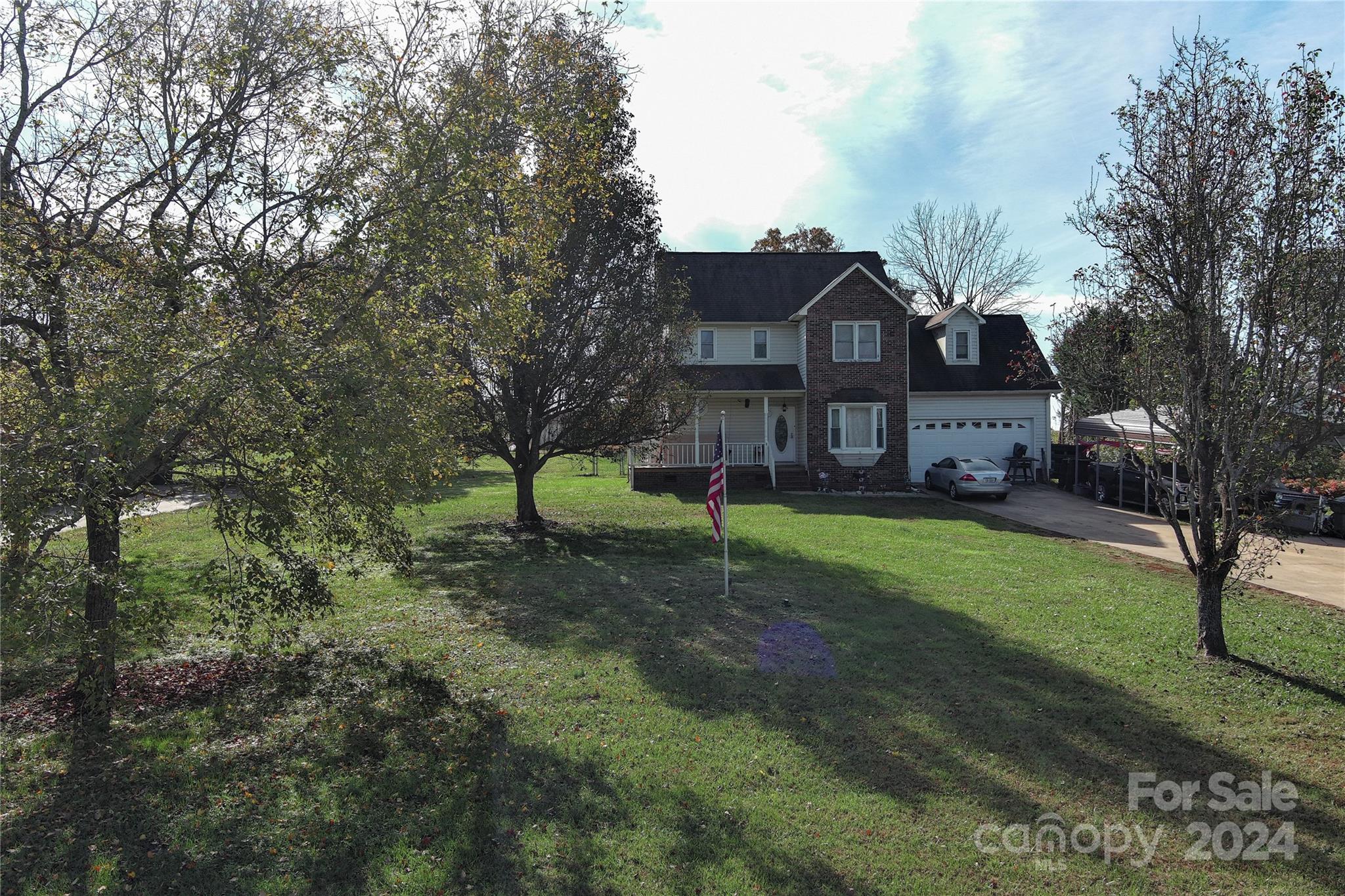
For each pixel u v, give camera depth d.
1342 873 4.92
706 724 6.94
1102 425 23.28
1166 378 8.77
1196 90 7.96
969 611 10.75
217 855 4.84
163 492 9.41
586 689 7.73
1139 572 13.78
